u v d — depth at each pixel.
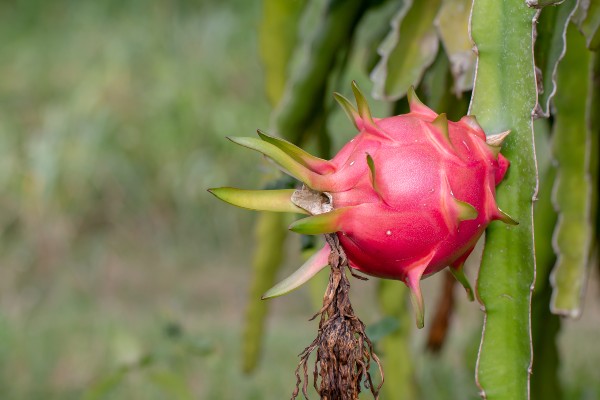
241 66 5.29
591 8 1.45
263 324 2.05
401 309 1.86
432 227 1.25
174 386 2.07
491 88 1.34
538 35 1.43
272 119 1.79
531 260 1.33
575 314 1.55
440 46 1.64
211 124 4.89
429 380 2.45
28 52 5.66
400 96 1.60
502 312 1.33
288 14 1.92
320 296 1.79
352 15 1.76
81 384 2.74
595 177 1.60
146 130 4.87
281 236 1.99
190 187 4.65
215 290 4.03
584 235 1.55
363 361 1.28
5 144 4.74
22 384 2.73
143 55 5.38
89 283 4.14
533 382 1.74
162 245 4.52
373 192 1.25
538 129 2.84
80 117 4.84
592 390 2.40
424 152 1.25
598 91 1.58
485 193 1.27
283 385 2.62
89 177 4.67
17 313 3.65
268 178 1.63
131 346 2.08
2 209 4.56
